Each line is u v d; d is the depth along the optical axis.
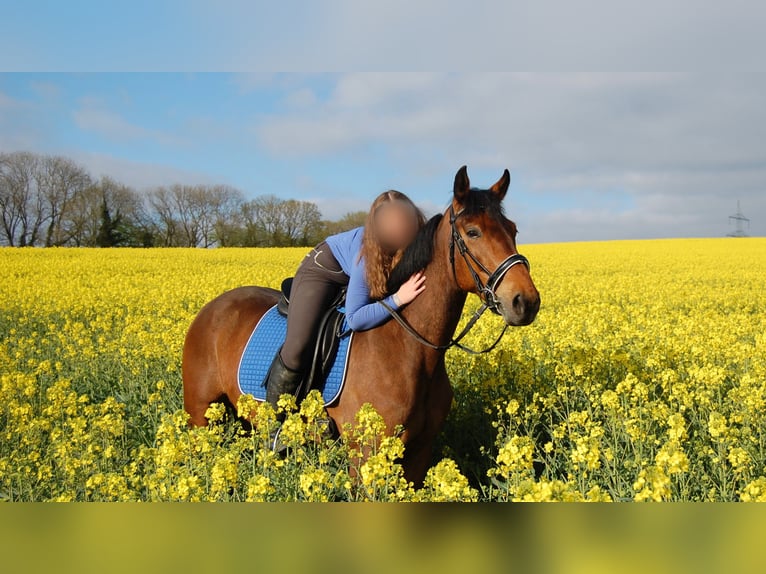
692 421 4.87
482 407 5.37
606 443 4.48
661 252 38.22
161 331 9.31
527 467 2.93
